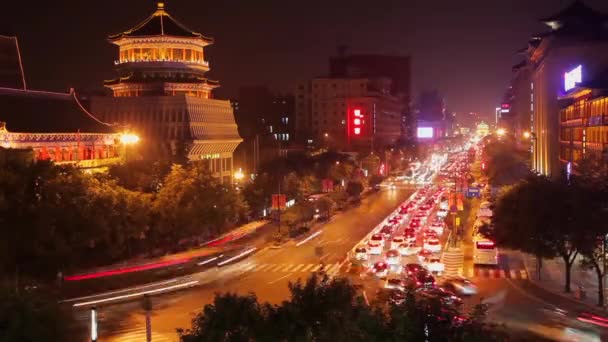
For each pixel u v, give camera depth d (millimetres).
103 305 58125
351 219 117500
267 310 30141
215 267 74688
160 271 72188
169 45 140250
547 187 61781
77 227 67062
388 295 30203
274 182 118625
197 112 135250
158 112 132000
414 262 76250
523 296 59406
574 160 109875
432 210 127875
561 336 46594
